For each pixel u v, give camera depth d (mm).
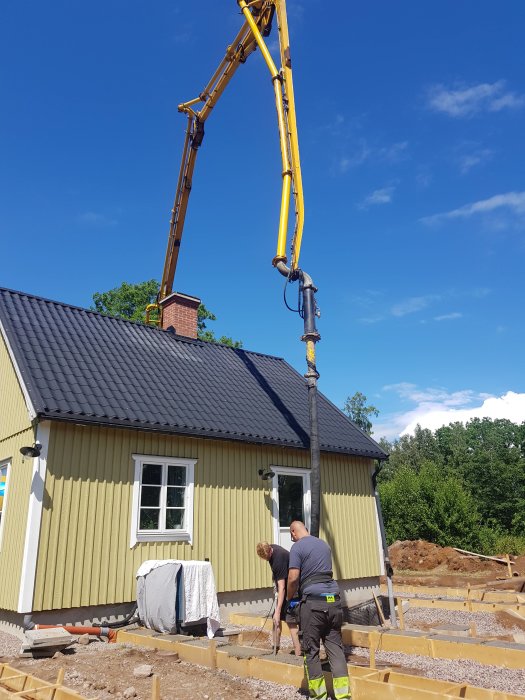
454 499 27703
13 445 9781
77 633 8031
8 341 10461
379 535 14352
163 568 8633
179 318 15344
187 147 17250
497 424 64875
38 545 8383
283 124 12102
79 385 10000
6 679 5621
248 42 14781
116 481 9586
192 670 6301
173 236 17953
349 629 8219
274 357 17359
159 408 10641
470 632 8141
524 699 4719
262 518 11734
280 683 5738
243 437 11336
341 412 15922
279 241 11312
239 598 10945
